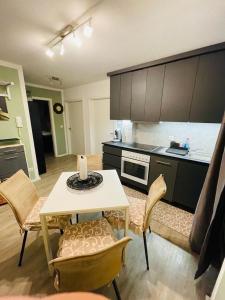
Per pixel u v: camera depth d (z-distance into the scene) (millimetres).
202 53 1861
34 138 3457
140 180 2635
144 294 1183
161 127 2771
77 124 4906
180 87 2113
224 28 1471
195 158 2047
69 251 1060
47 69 2855
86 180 1498
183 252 1541
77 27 1513
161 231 1816
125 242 764
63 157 5125
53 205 1143
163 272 1347
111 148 2969
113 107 3037
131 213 1453
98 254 679
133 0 1159
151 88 2416
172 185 2232
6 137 2721
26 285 1244
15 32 1598
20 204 1355
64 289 837
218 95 1823
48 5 1214
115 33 1611
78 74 3180
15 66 2637
